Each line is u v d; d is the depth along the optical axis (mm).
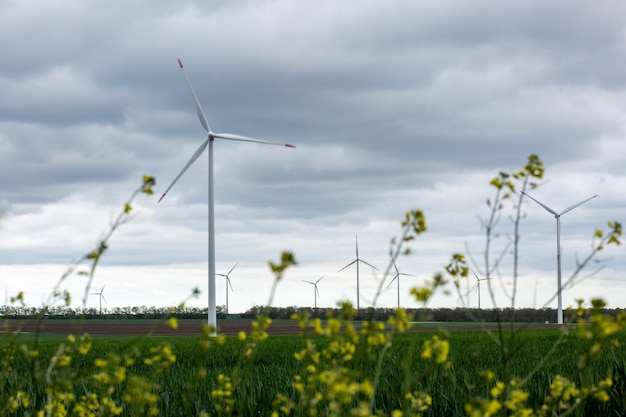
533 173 5469
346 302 4883
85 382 9438
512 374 11961
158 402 9188
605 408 8859
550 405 6500
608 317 4820
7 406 6062
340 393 4129
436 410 8742
